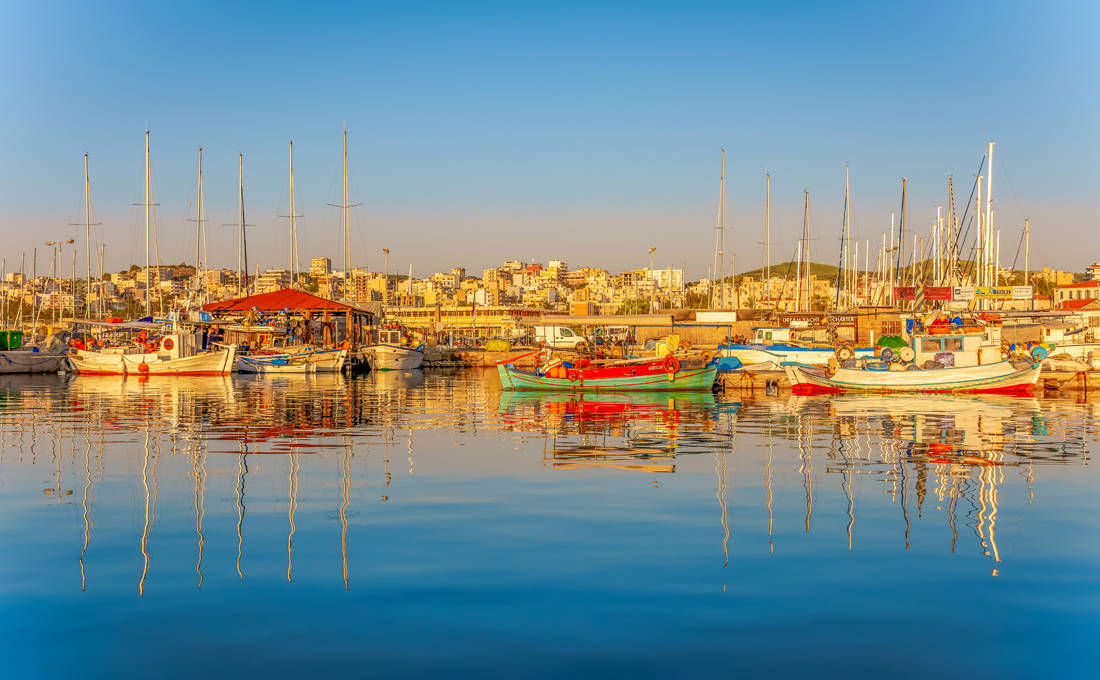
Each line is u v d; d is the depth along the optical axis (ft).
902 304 245.24
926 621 36.91
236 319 310.04
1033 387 158.30
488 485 67.26
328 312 326.03
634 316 271.28
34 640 35.14
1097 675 31.81
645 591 40.68
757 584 41.65
